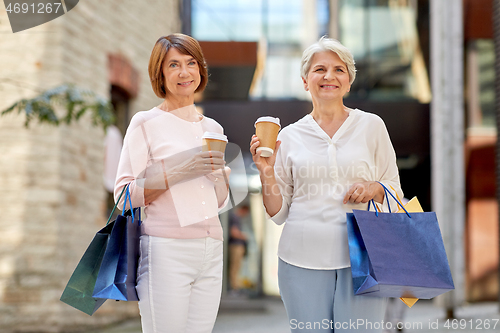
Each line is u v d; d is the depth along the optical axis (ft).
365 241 10.34
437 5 44.78
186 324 10.87
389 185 11.50
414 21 50.70
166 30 40.22
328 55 11.71
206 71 11.41
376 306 11.14
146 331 10.68
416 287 10.21
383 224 10.61
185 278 10.57
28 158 27.66
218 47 34.45
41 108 21.35
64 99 21.95
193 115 11.32
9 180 27.55
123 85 33.81
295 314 11.46
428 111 49.85
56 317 27.20
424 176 53.06
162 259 10.45
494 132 48.57
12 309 27.02
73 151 28.91
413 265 10.34
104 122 22.16
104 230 10.45
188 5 45.14
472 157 48.42
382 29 50.60
